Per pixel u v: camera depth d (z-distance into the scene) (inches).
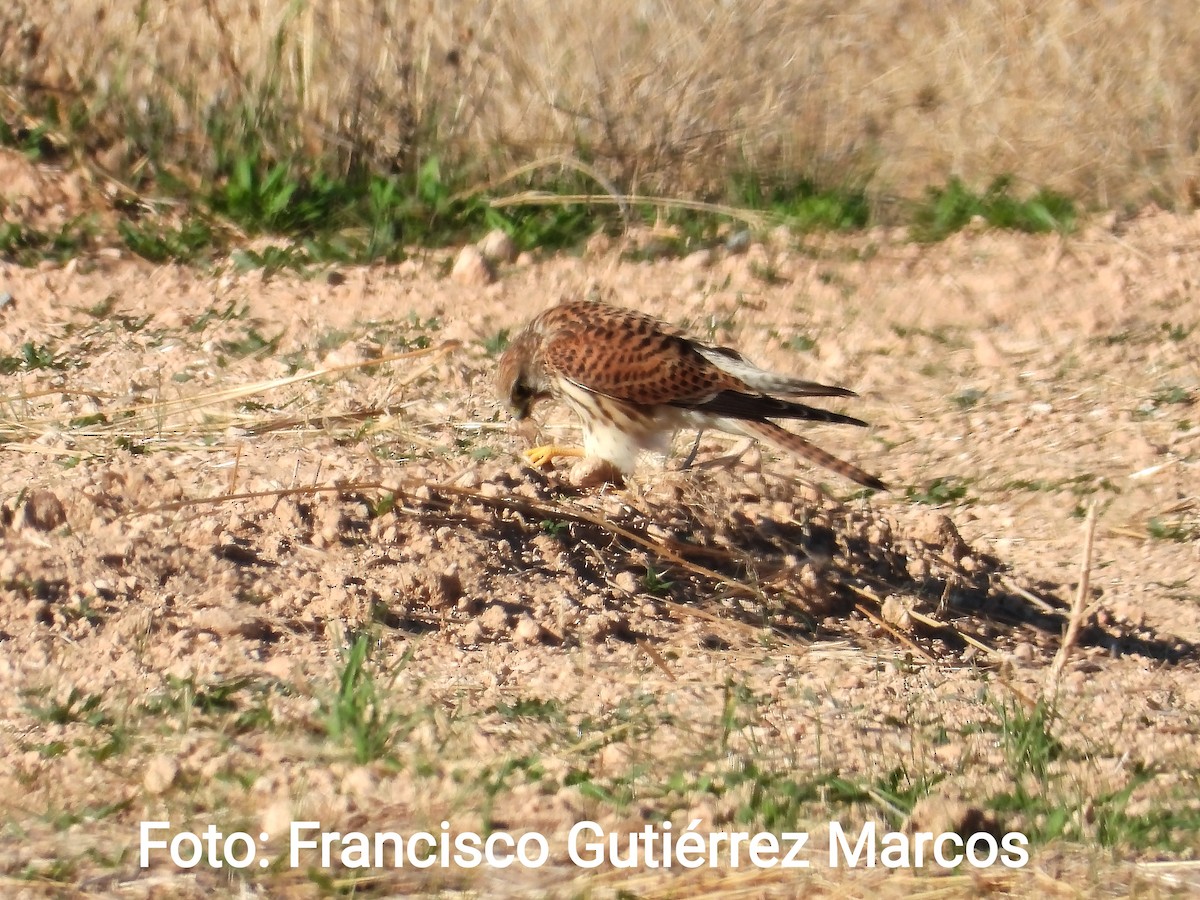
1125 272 1291.8
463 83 1408.7
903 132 1450.5
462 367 1109.7
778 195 1412.4
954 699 725.3
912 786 635.5
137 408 967.6
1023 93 1457.9
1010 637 834.2
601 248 1332.4
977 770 657.6
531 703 681.0
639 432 877.2
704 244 1346.0
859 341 1209.4
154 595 736.3
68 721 647.8
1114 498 1026.7
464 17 1407.5
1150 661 811.4
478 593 763.4
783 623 801.6
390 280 1275.8
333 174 1397.6
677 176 1412.4
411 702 668.7
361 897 553.6
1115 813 617.3
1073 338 1211.2
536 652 730.8
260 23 1391.5
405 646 721.0
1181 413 1112.8
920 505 1019.3
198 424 965.8
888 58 1473.9
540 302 1246.9
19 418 966.4
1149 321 1230.3
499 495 835.4
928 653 794.8
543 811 601.9
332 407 1019.9
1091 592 920.9
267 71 1390.3
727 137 1416.1
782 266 1306.6
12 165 1359.5
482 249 1312.7
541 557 804.0
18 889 546.9
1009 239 1346.0
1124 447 1077.1
